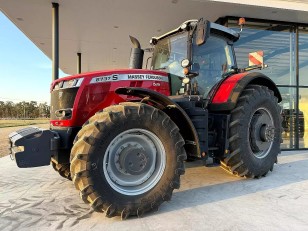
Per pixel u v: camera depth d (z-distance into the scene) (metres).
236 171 3.43
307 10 5.74
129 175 2.49
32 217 2.44
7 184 3.57
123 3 5.41
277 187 3.22
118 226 2.22
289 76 6.75
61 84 3.00
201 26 2.81
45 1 5.34
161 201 2.47
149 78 3.15
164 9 5.74
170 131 2.54
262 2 5.51
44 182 3.64
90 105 2.86
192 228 2.17
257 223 2.24
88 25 6.73
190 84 3.29
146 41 8.16
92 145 2.25
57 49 5.50
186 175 3.83
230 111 3.43
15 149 2.52
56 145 2.58
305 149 6.61
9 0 5.29
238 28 6.29
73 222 2.32
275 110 3.73
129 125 2.40
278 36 6.63
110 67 12.52
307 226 2.18
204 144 3.02
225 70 3.83
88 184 2.22
